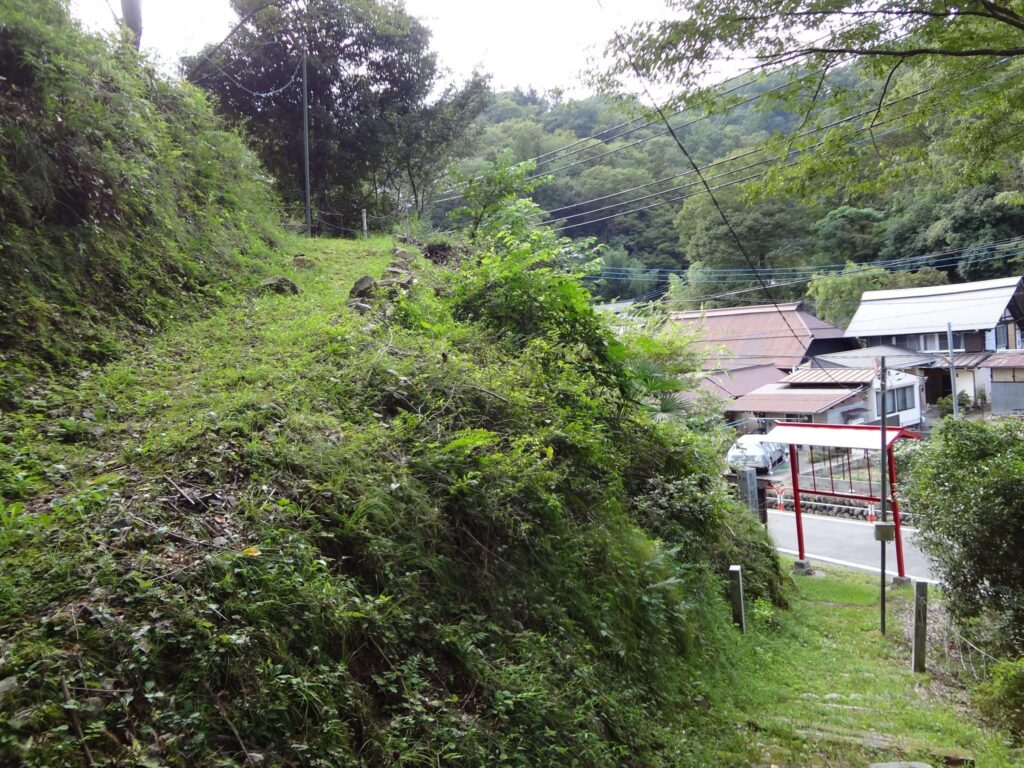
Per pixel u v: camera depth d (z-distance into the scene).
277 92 20.69
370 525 3.60
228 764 2.14
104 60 8.70
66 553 2.84
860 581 12.79
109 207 7.38
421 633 3.25
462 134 24.36
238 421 4.21
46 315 5.81
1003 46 6.86
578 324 8.04
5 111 6.45
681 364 13.20
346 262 12.30
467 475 4.27
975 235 29.05
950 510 8.23
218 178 11.37
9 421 4.29
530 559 4.36
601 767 3.26
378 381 5.26
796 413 25.22
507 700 3.13
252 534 3.20
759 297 35.88
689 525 7.60
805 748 4.33
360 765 2.44
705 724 4.40
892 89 7.96
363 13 20.47
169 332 6.91
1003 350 29.09
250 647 2.54
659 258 37.69
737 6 6.62
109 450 4.14
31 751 1.92
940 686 6.90
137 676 2.29
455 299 8.02
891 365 28.81
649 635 4.90
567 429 6.12
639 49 7.15
